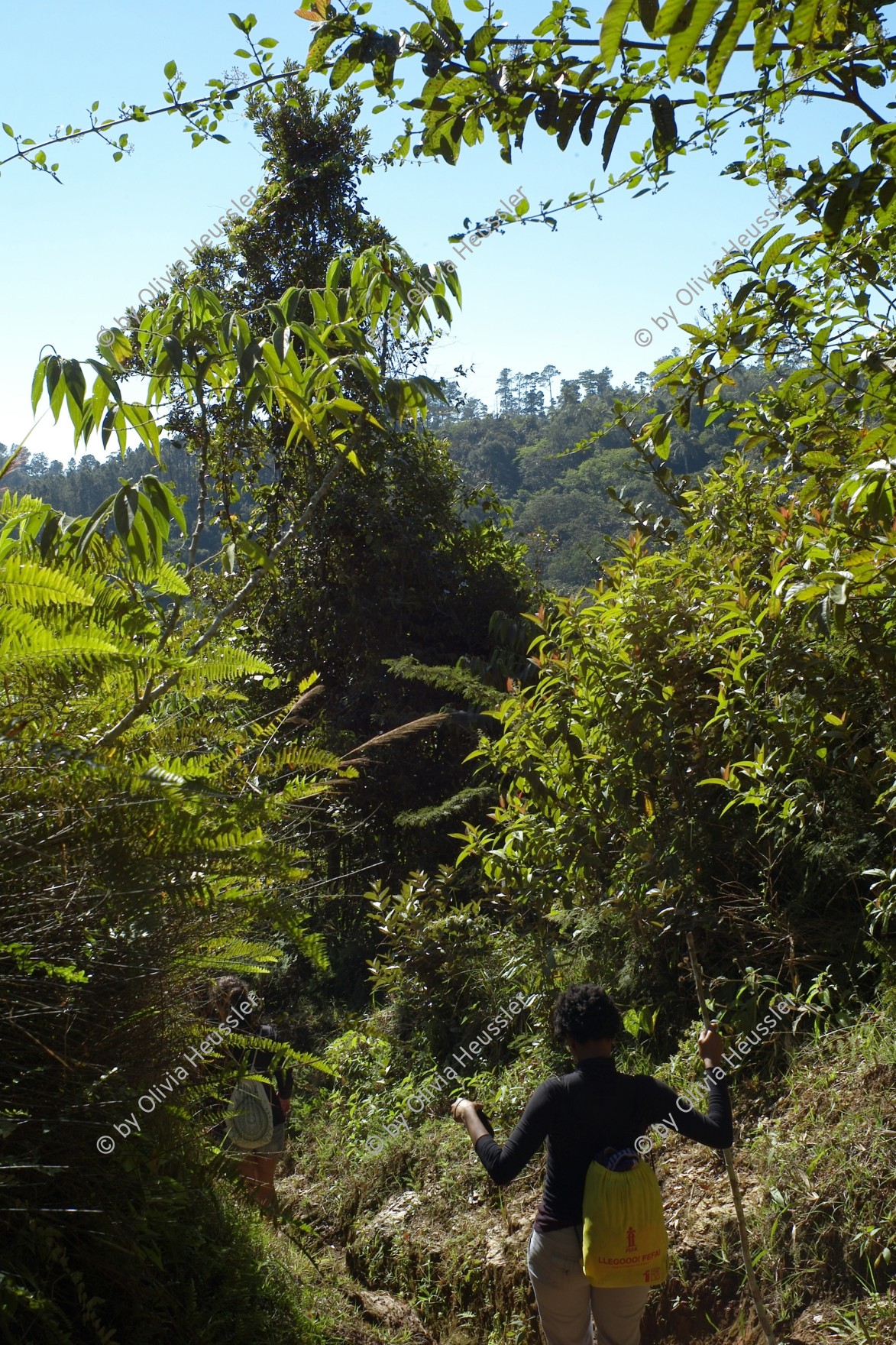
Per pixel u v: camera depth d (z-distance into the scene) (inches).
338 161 464.8
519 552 485.1
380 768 391.5
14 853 107.1
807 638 189.0
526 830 233.1
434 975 277.9
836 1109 165.2
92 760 108.7
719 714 198.5
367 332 207.9
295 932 126.2
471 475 3115.2
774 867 206.1
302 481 435.8
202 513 177.3
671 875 202.4
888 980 178.7
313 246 479.5
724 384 176.4
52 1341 101.9
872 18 131.1
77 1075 111.2
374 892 293.4
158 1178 121.3
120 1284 113.2
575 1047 137.9
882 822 183.8
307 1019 309.1
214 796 115.9
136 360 190.4
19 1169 106.5
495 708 295.1
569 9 137.6
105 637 114.3
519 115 143.5
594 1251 125.0
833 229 132.6
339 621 418.3
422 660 425.4
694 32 82.6
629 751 207.9
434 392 204.5
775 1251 153.2
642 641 211.5
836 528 169.6
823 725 188.5
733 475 244.2
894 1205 145.3
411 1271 201.3
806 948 194.5
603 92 139.0
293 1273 158.4
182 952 122.7
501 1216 199.5
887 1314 135.1
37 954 108.6
